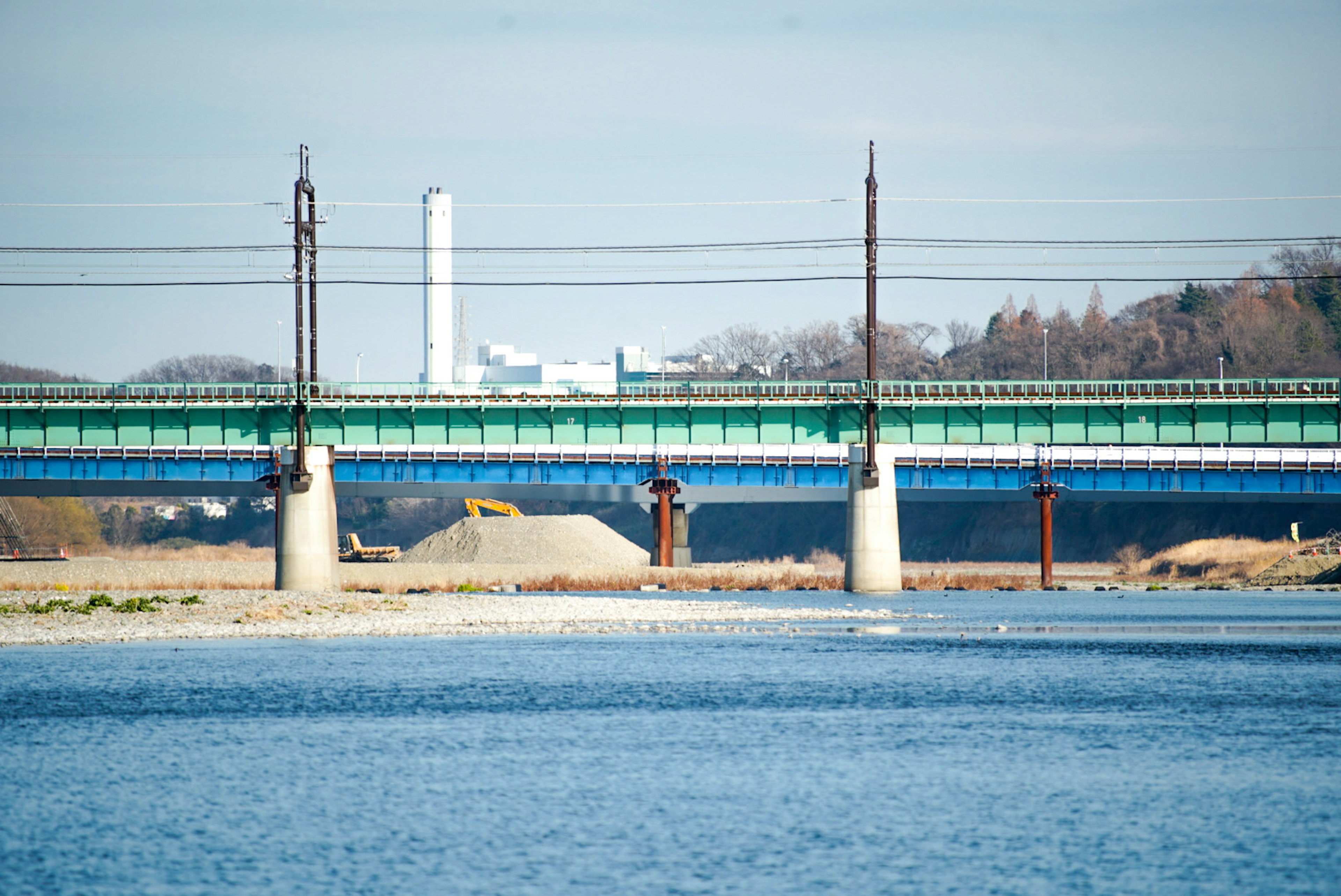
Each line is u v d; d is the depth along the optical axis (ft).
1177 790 496.23
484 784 506.48
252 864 407.03
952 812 464.65
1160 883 388.57
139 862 408.46
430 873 397.39
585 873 396.98
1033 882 389.39
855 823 449.89
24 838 435.12
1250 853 417.28
